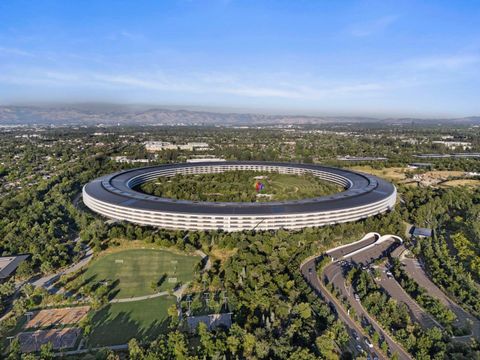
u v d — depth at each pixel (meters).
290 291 197.50
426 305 193.38
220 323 177.25
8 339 165.50
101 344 163.00
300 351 148.88
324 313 179.50
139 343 162.75
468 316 189.12
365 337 170.75
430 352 157.88
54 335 168.62
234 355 154.12
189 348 157.62
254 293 192.62
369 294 197.75
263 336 159.62
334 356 151.88
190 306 188.38
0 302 189.75
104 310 187.88
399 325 180.38
